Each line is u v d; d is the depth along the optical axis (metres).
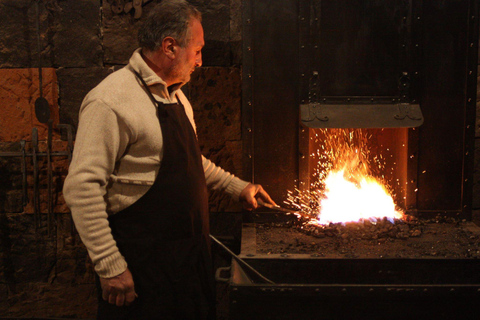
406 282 1.77
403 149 2.21
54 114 2.27
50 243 2.37
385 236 1.98
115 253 1.38
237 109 2.25
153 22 1.47
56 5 2.20
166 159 1.47
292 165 2.17
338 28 2.04
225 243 2.33
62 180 2.31
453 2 2.04
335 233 2.00
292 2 2.05
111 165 1.40
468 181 2.17
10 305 2.42
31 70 2.24
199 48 1.53
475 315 1.48
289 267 1.77
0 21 2.21
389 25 2.03
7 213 2.35
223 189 1.91
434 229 2.08
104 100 1.37
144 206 1.48
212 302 1.68
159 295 1.51
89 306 2.42
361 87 2.07
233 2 2.19
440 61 2.08
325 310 1.50
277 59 2.09
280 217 2.19
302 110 2.06
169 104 1.52
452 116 2.12
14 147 2.29
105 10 2.20
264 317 1.51
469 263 1.73
